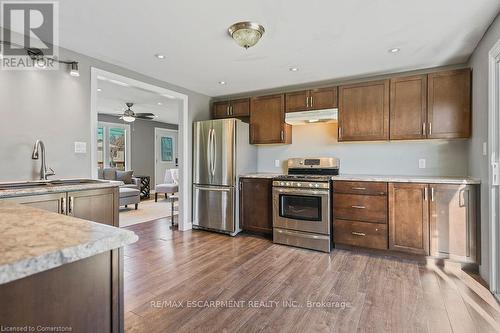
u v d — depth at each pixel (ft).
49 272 2.08
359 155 12.30
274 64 10.27
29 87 8.04
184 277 8.22
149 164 27.99
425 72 10.66
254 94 14.62
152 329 5.69
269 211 12.35
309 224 10.87
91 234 2.43
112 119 24.81
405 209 9.46
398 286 7.60
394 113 10.50
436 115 9.79
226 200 12.96
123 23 7.26
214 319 6.06
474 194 8.46
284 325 5.84
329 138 13.00
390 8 6.49
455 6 6.38
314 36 7.94
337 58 9.63
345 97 11.45
